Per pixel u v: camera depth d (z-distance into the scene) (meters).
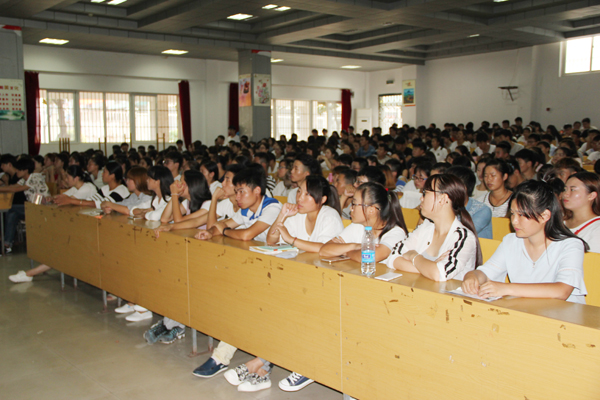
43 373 2.81
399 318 1.77
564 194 2.49
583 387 1.32
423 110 15.73
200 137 14.00
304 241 2.46
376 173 3.14
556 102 12.43
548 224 1.72
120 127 13.00
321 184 2.62
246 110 11.96
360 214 2.25
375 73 17.28
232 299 2.53
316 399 2.52
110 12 8.83
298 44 11.73
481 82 14.11
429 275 1.82
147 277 3.20
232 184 3.08
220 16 8.59
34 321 3.62
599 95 11.67
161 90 13.34
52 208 4.27
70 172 4.79
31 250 4.68
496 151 5.07
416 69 15.36
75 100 12.23
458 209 1.96
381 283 1.82
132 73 12.50
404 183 4.77
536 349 1.42
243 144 9.48
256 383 2.62
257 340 2.40
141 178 4.19
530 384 1.43
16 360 2.98
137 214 3.72
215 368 2.77
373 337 1.86
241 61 11.99
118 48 11.57
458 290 1.68
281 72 15.38
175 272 2.93
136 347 3.17
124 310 3.77
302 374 2.18
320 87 16.55
